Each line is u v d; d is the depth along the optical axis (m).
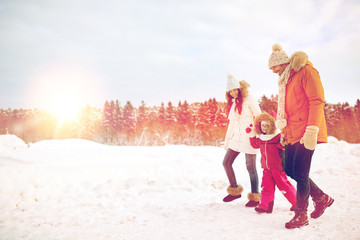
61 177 5.39
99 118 86.06
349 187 4.48
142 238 2.60
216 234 2.56
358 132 62.50
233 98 4.11
